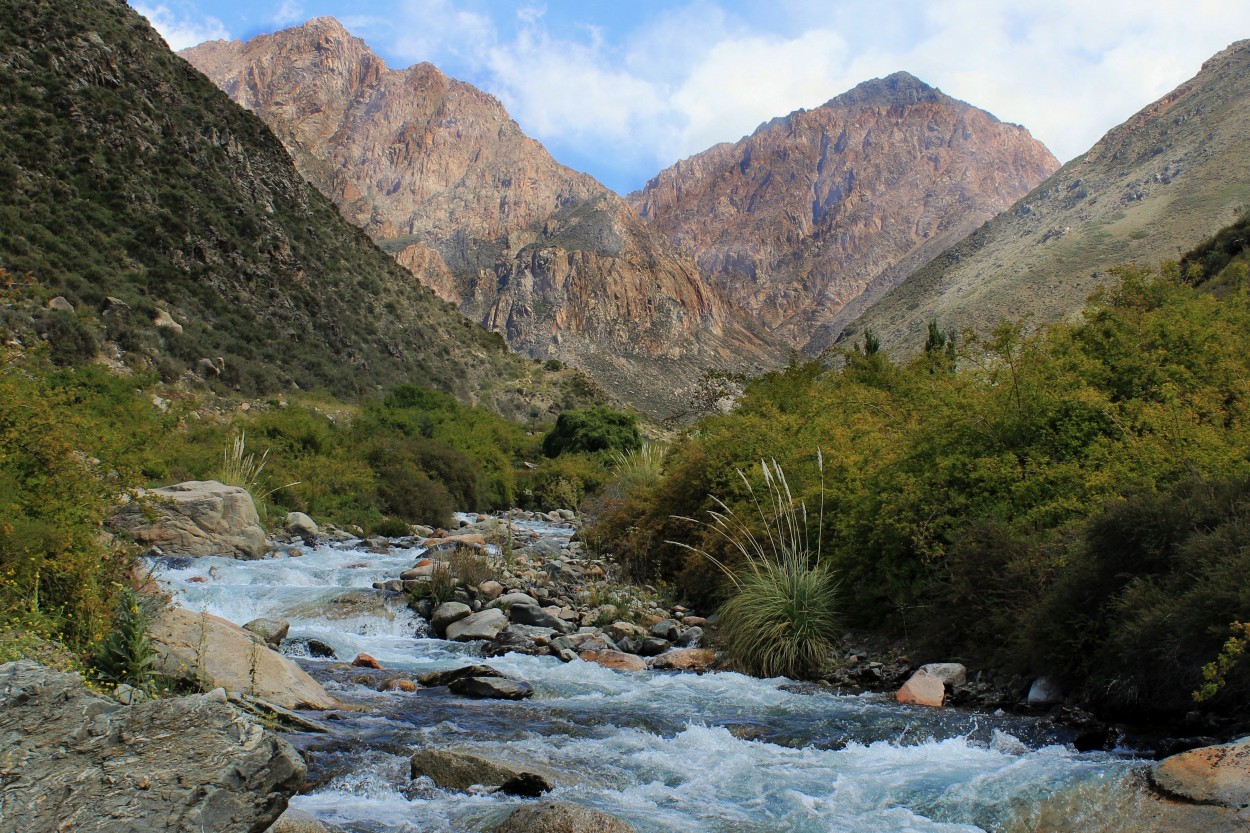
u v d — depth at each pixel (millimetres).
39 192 48625
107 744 3455
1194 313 12242
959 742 7227
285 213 73875
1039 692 8258
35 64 54312
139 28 69312
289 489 23984
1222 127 138375
